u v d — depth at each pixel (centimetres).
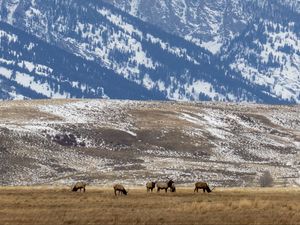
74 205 7662
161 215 6812
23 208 7394
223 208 7256
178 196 8975
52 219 6581
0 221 6494
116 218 6625
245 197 8825
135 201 8069
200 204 7519
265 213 6962
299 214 6894
